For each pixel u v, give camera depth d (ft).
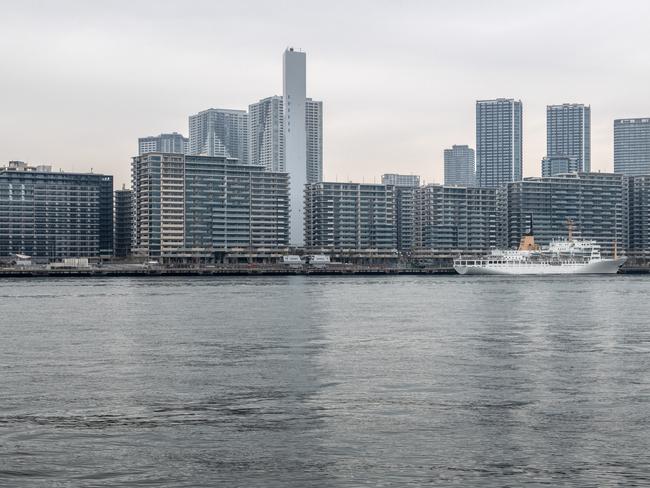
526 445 162.71
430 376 244.63
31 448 161.07
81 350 310.86
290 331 384.27
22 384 231.50
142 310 539.29
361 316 478.18
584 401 205.05
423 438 168.35
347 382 233.96
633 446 161.68
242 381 235.81
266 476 143.13
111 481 140.46
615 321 441.68
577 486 137.49
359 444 163.84
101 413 192.03
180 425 179.83
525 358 284.20
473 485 138.00
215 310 535.60
